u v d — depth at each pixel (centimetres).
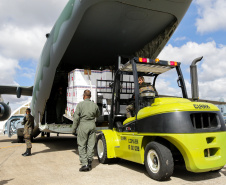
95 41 732
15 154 652
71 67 865
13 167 475
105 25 651
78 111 443
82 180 364
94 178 376
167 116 346
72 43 737
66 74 860
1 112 1048
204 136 337
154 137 396
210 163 337
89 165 439
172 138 335
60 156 609
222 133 358
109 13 597
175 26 646
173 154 387
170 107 351
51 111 895
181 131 331
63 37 643
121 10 586
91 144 444
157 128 356
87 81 621
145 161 381
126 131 447
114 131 504
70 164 498
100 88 629
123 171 426
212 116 372
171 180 357
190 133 331
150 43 744
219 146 350
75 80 612
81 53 800
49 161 537
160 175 344
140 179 366
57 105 844
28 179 375
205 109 359
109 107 622
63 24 635
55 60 704
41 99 831
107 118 613
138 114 405
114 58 836
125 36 714
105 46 764
